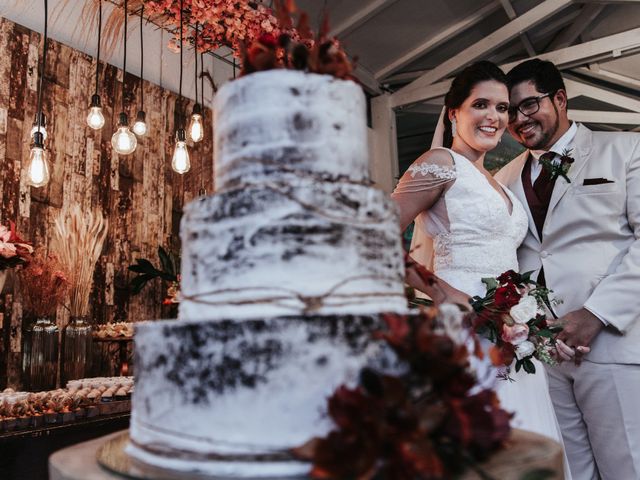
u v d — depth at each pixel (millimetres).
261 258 1085
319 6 5441
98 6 4391
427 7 5902
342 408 824
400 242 1250
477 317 1805
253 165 1149
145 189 4578
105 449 1179
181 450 986
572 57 5965
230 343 973
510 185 2684
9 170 3719
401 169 7344
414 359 876
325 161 1151
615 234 2445
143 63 4738
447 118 2430
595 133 2664
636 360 2303
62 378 3156
